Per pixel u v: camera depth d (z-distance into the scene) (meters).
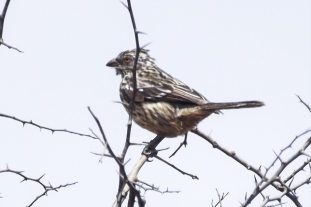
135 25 8.01
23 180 9.58
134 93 8.35
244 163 11.32
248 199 8.53
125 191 9.60
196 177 10.10
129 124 8.19
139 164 10.64
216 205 9.68
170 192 8.91
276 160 8.69
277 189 10.30
